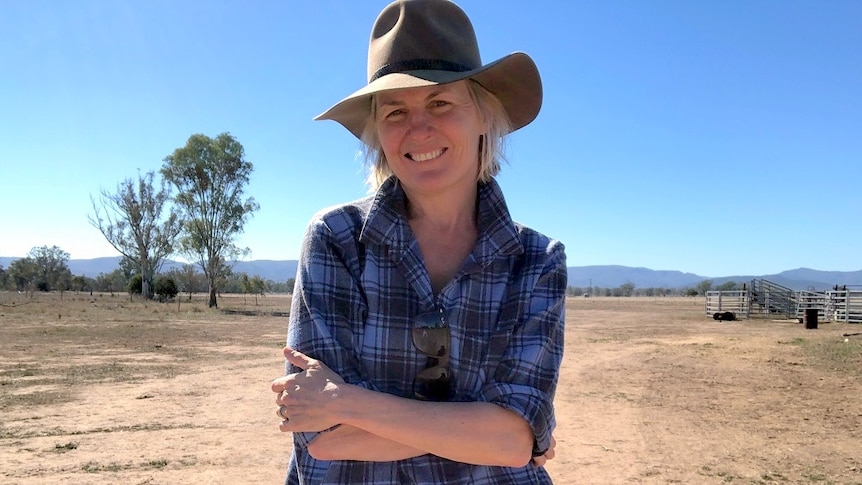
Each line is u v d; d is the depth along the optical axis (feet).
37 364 44.78
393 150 5.30
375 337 5.02
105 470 19.57
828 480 18.84
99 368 42.96
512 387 4.92
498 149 5.84
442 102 5.26
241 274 263.70
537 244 5.63
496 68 5.43
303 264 5.29
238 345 60.64
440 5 5.37
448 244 5.50
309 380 4.83
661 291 536.83
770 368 43.04
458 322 5.09
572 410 29.25
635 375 40.19
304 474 4.90
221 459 20.85
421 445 4.62
